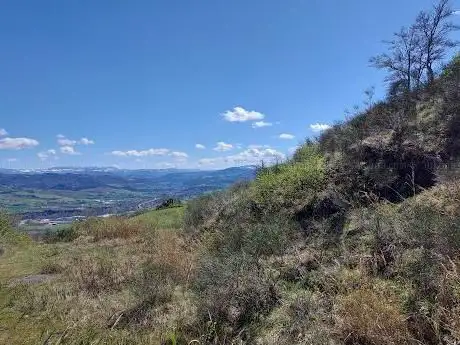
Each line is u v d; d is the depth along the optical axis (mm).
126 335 5238
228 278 5562
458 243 4312
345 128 9336
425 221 4988
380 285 4645
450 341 3533
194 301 5742
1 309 6586
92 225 15977
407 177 7117
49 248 13102
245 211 9188
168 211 18047
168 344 4902
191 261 7598
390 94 10781
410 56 13211
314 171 8438
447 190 5809
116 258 9695
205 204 11852
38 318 6035
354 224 6371
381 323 3949
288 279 5703
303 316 4691
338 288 4961
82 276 7883
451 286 3873
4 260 11438
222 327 5066
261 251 6523
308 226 7172
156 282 6594
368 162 7840
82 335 5301
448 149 7055
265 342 4559
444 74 9570
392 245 5211
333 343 4109
